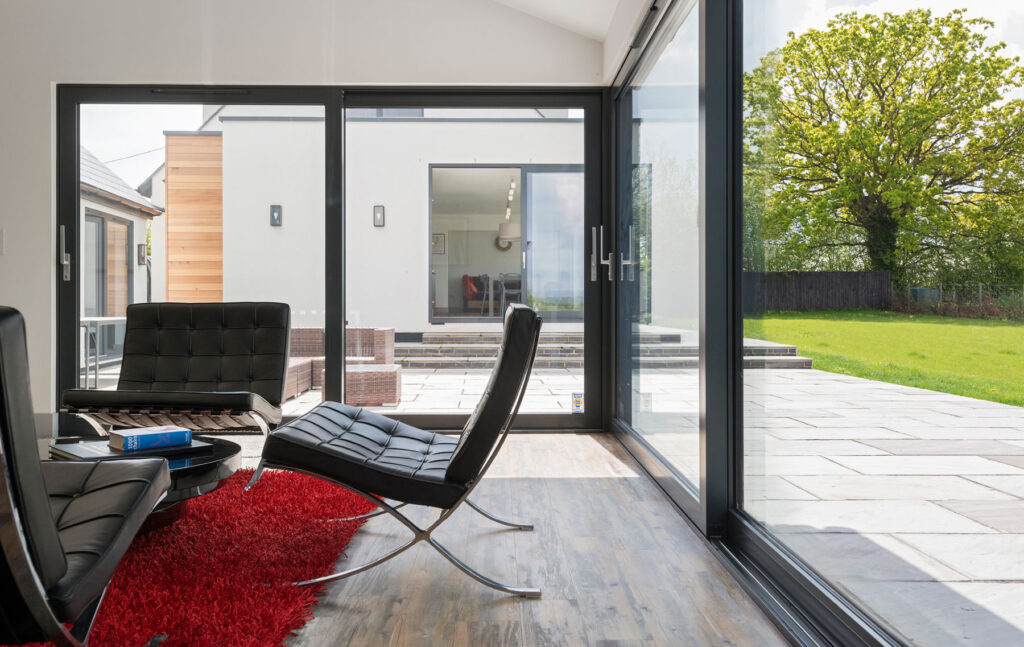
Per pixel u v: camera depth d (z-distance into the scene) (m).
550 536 2.38
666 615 1.77
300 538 2.25
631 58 3.55
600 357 4.27
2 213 3.93
